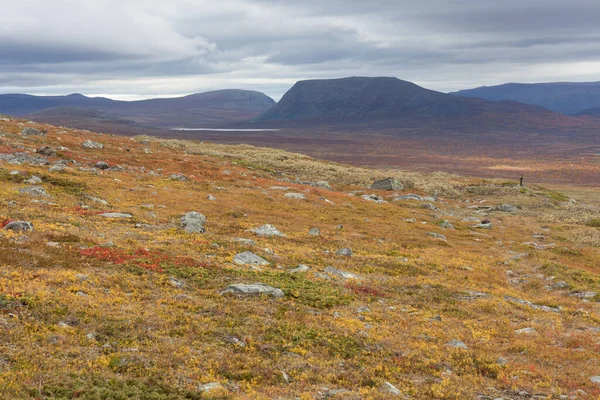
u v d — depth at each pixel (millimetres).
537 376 18125
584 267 45938
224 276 26688
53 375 12500
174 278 24797
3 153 62844
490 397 16016
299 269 31172
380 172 121125
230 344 17438
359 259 38156
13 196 38969
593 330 25281
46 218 33469
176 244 32625
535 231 66625
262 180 80500
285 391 14336
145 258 27094
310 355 17719
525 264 45375
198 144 140250
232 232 41250
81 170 63000
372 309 25188
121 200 48406
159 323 18125
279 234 43625
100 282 21719
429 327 23266
